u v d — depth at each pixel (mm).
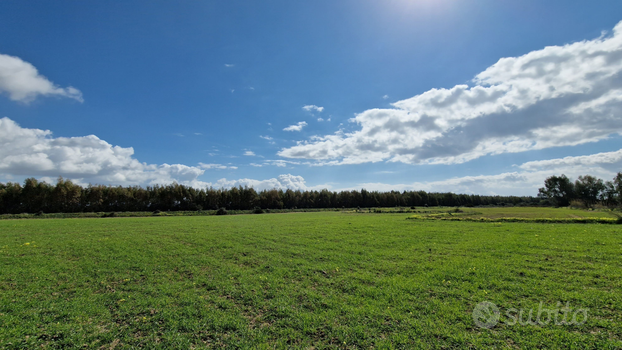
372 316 8562
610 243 17797
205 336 7715
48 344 7316
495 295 9898
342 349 6914
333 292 10906
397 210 87375
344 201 136875
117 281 13016
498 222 36312
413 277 12391
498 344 6863
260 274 13734
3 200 68188
